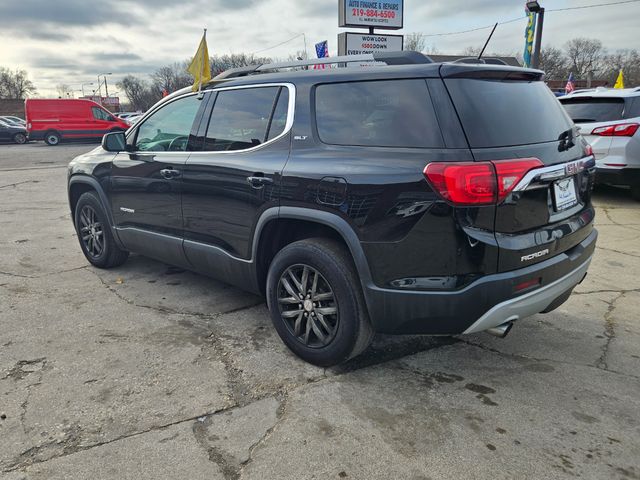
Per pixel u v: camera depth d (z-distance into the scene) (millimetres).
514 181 2523
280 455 2357
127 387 2918
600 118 7805
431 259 2549
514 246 2564
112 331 3652
